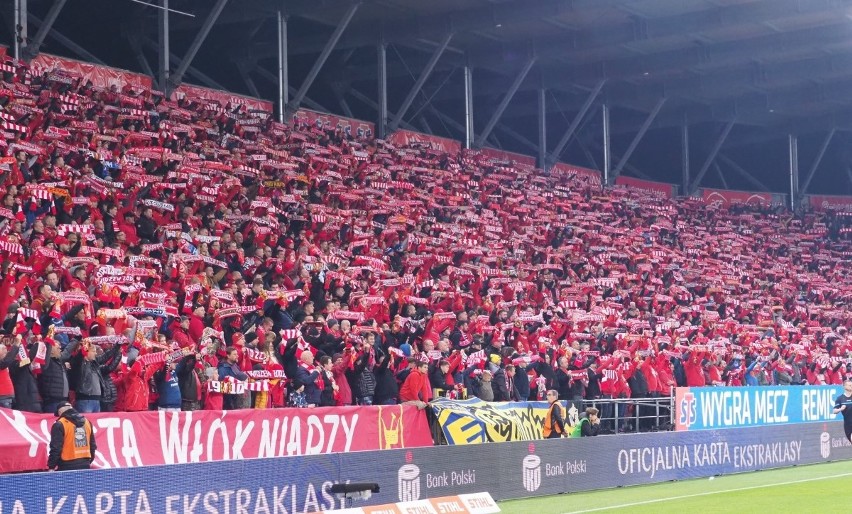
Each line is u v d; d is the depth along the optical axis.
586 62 43.88
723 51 40.91
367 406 17.44
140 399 15.49
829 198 54.22
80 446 13.09
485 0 35.78
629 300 32.22
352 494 13.80
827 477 20.73
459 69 44.53
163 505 11.77
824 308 40.22
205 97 32.31
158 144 26.20
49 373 14.65
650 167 54.84
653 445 19.72
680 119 51.19
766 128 54.16
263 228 24.48
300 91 34.78
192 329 17.97
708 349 27.44
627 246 38.81
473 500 14.67
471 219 33.53
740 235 47.16
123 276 18.39
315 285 21.98
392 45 41.75
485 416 19.16
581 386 23.02
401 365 20.47
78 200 21.12
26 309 15.31
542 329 25.02
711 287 36.56
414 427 18.31
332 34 36.88
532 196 39.25
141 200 22.88
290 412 16.23
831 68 42.72
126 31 36.09
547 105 47.94
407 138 38.84
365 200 30.75
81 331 16.03
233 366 17.12
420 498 15.00
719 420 24.14
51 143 23.11
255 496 12.79
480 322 23.58
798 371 30.61
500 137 49.72
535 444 17.20
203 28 31.48
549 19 37.78
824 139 56.31
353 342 19.64
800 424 23.88
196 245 21.73
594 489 18.31
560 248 35.12
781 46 39.66
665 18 37.88
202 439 15.05
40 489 10.62
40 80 26.41
